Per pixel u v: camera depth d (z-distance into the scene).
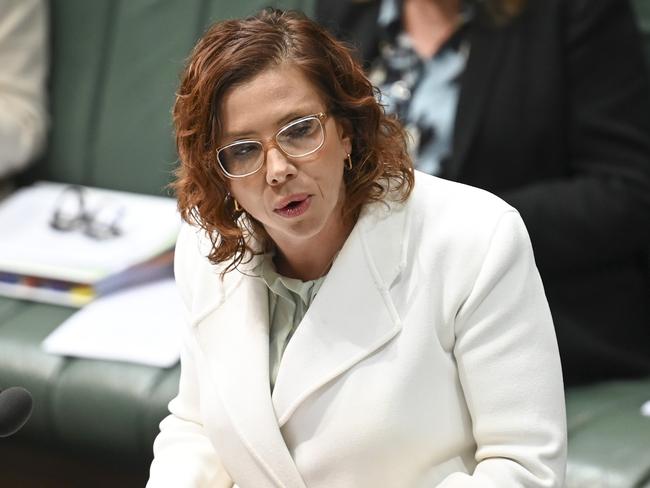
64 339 8.95
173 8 10.88
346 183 5.02
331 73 4.67
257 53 4.54
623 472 7.12
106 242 9.83
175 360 8.66
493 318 4.85
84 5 11.31
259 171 4.63
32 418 8.92
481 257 4.89
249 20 4.71
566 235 8.25
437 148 8.69
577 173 8.64
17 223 10.25
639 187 8.34
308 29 4.69
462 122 8.54
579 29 8.41
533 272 4.94
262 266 5.29
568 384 8.37
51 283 9.48
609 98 8.45
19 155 11.02
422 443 4.91
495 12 8.54
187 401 5.75
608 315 8.49
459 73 8.70
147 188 10.88
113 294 9.45
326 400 5.01
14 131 10.91
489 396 4.86
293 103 4.55
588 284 8.47
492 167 8.56
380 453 4.91
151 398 8.47
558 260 8.30
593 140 8.47
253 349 5.24
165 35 10.88
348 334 5.00
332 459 4.98
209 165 4.75
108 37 11.17
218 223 4.96
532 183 8.60
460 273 4.91
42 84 11.32
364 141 4.90
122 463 8.83
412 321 4.94
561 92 8.45
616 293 8.55
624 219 8.28
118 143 11.02
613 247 8.37
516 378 4.82
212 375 5.34
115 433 8.64
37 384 8.81
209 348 5.39
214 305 5.42
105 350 8.76
